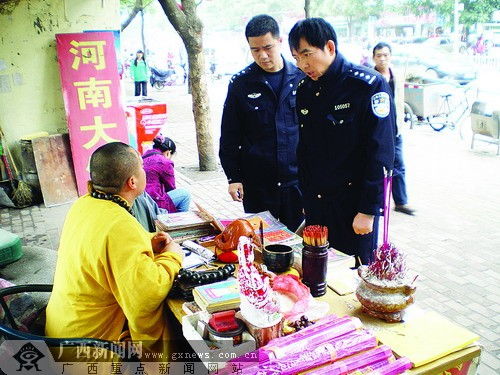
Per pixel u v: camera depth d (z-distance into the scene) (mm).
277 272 2014
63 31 6082
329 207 2566
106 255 1828
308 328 1579
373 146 2301
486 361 2781
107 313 1970
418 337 1598
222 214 5422
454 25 18359
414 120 10125
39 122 6219
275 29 2918
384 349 1493
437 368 1486
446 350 1530
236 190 3227
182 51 25109
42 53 6055
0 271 3148
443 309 3342
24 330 2270
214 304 1633
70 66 5863
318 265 1849
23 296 2371
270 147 3131
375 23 22469
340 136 2418
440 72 12453
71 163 6160
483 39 18531
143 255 1823
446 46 17750
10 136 6086
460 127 8656
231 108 3189
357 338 1524
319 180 2561
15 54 5914
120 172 1945
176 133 10477
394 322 1681
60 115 6324
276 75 3090
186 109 14258
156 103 6973
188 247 2340
